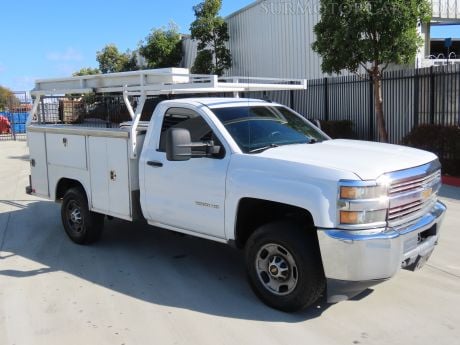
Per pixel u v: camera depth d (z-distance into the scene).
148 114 6.57
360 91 15.20
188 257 6.37
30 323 4.56
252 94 19.61
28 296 5.18
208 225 5.18
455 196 9.40
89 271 5.92
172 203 5.51
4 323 4.57
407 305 4.78
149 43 29.84
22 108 31.17
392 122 14.11
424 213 4.74
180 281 5.55
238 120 5.39
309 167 4.39
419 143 11.61
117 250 6.71
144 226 7.83
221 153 5.07
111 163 6.25
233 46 24.08
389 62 12.52
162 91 6.01
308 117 17.64
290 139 5.45
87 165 6.63
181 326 4.45
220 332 4.32
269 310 4.73
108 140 6.25
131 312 4.76
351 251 4.14
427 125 11.49
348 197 4.13
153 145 5.78
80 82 7.12
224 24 23.56
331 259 4.21
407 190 4.46
